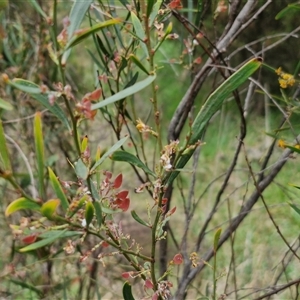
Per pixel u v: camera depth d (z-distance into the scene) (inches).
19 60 85.4
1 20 75.2
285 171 118.4
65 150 82.1
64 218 30.1
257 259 85.3
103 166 116.0
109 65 52.6
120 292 78.4
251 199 56.6
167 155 33.2
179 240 104.3
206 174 129.9
